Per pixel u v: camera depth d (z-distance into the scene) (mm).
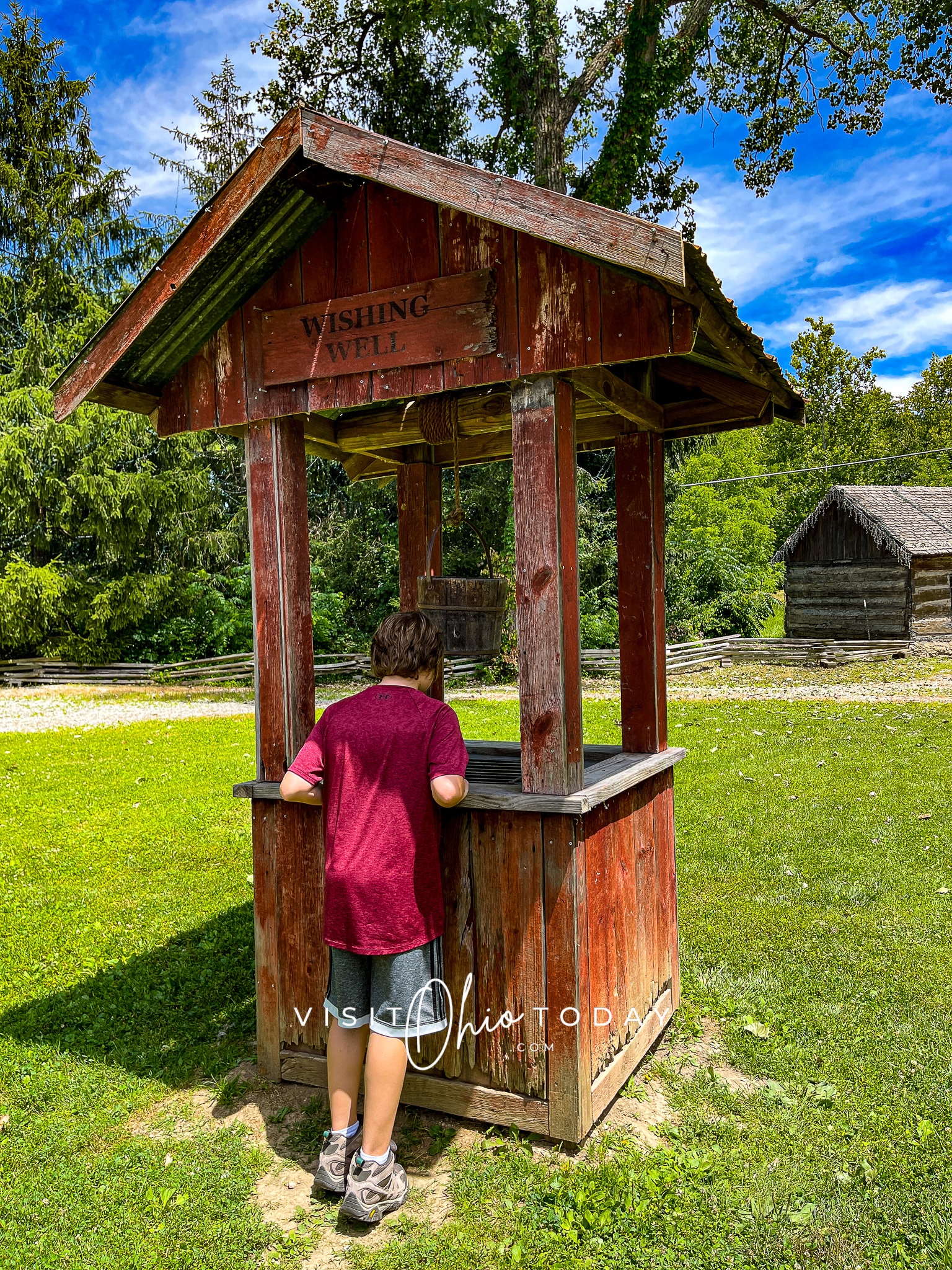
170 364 3152
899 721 10906
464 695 15680
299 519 3090
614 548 21391
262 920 3070
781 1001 3633
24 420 19531
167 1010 3693
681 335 2334
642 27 14250
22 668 19547
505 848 2650
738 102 18031
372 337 2805
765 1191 2424
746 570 25641
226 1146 2703
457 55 16562
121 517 19516
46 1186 2518
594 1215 2320
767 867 5438
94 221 21938
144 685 18750
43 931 4602
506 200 2320
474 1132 2727
